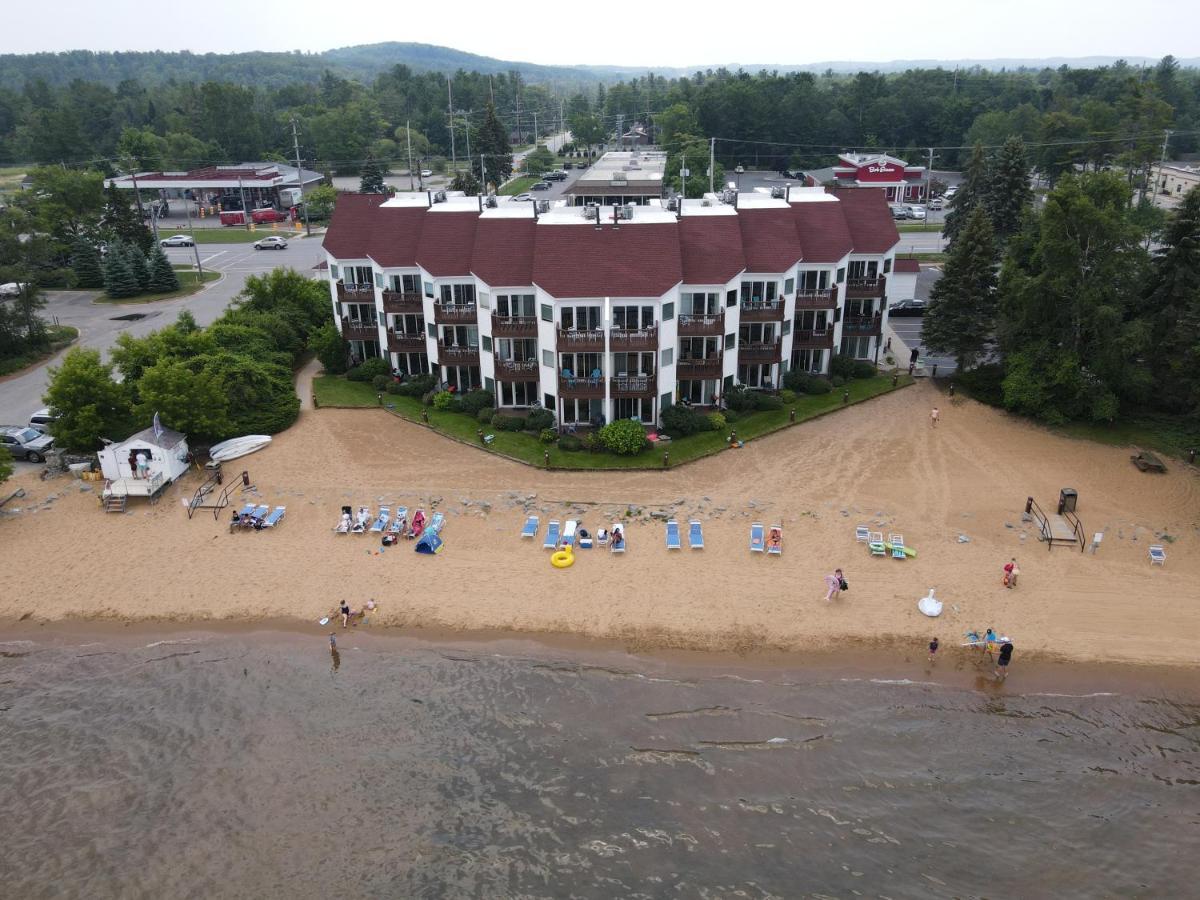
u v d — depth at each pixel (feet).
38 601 143.02
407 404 211.41
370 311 231.50
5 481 171.63
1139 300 193.88
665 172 488.44
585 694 123.34
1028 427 197.88
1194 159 598.75
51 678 127.75
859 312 230.48
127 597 143.95
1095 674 125.49
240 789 108.88
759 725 117.50
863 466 180.34
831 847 100.22
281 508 165.37
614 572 147.43
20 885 96.53
